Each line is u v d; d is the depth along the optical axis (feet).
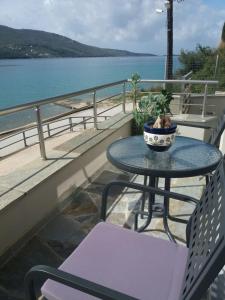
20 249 6.72
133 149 6.49
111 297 2.79
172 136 5.96
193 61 44.78
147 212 7.09
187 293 2.73
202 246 3.13
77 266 4.00
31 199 7.09
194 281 2.69
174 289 3.62
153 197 6.91
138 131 13.89
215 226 2.99
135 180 10.37
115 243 4.45
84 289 2.93
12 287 5.62
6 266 6.18
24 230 6.97
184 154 6.15
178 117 15.12
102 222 4.99
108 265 4.03
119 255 4.21
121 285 3.69
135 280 3.77
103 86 12.41
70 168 8.86
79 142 10.54
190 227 4.15
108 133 11.64
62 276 3.06
